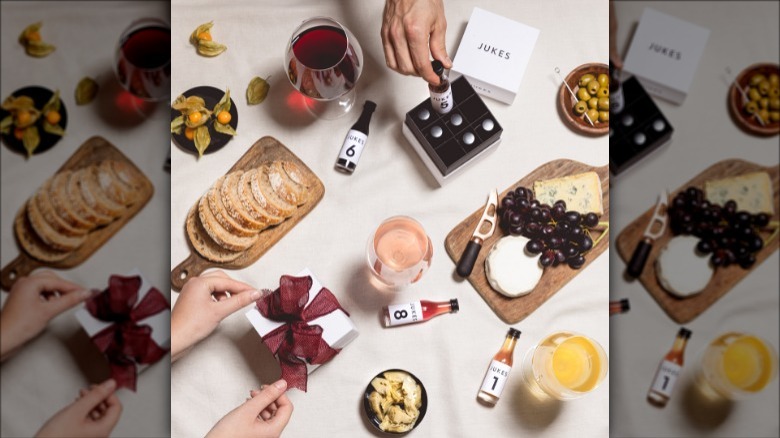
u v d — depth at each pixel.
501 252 1.13
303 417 1.11
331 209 1.16
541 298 1.13
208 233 1.12
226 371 1.11
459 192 1.16
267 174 1.15
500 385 1.09
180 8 1.20
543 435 1.10
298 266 1.14
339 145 1.17
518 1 1.21
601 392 1.11
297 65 1.02
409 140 1.17
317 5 1.21
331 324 1.08
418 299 1.13
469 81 1.17
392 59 1.10
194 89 1.18
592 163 1.17
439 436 1.11
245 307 1.13
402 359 1.12
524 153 1.17
